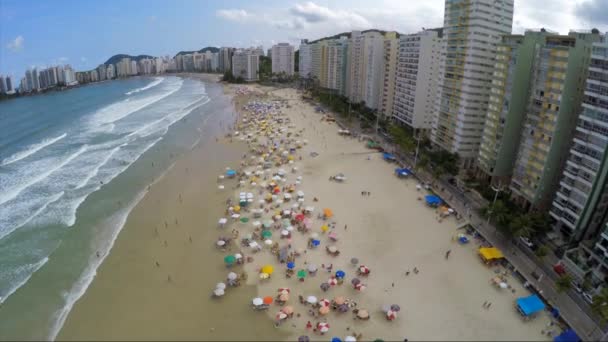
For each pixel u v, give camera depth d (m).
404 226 68.94
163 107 182.75
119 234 65.50
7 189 82.56
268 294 51.41
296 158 105.25
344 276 54.47
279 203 76.31
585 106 55.31
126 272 55.72
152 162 100.38
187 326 46.12
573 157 57.94
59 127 137.12
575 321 46.56
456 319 47.41
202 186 85.44
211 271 56.06
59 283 53.50
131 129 134.62
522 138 69.62
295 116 162.00
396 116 132.00
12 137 123.69
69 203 76.44
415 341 44.28
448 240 64.44
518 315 48.25
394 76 134.50
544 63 63.41
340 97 183.62
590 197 55.28
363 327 46.06
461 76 89.19
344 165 100.44
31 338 44.38
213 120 151.00
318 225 68.81
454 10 90.19
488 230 66.50
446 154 91.62
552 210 63.06
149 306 49.19
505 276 55.31
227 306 49.31
